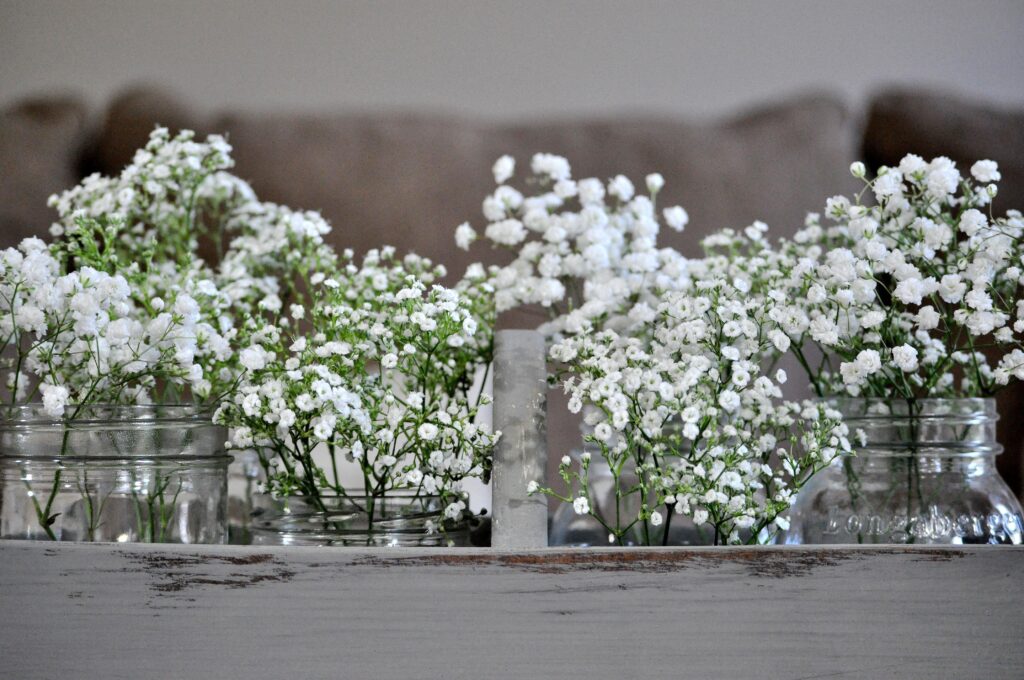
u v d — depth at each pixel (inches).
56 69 99.2
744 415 33.5
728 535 32.2
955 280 31.1
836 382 36.8
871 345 33.4
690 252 76.6
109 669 28.5
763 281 35.5
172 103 81.4
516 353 31.4
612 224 40.6
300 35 99.8
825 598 28.8
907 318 35.4
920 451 32.1
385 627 28.5
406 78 99.9
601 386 30.3
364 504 32.4
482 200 77.9
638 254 37.8
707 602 28.7
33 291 31.4
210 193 44.8
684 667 28.6
